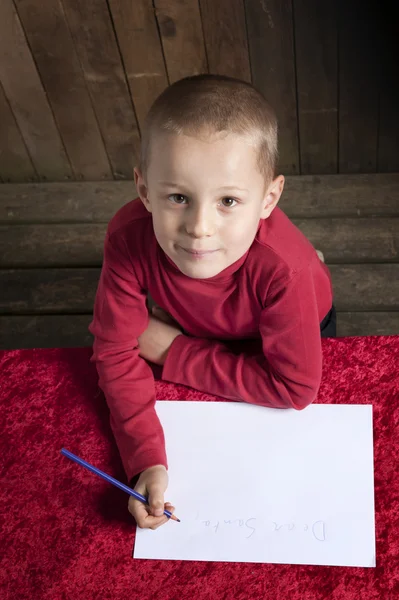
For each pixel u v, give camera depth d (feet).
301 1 5.48
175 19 5.70
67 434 3.39
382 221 6.38
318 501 3.01
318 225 6.43
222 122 2.52
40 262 6.63
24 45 5.99
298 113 6.30
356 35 5.64
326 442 3.18
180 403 3.40
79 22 5.79
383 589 2.73
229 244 2.81
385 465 3.07
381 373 3.36
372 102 6.11
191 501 3.08
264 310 3.30
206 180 2.54
